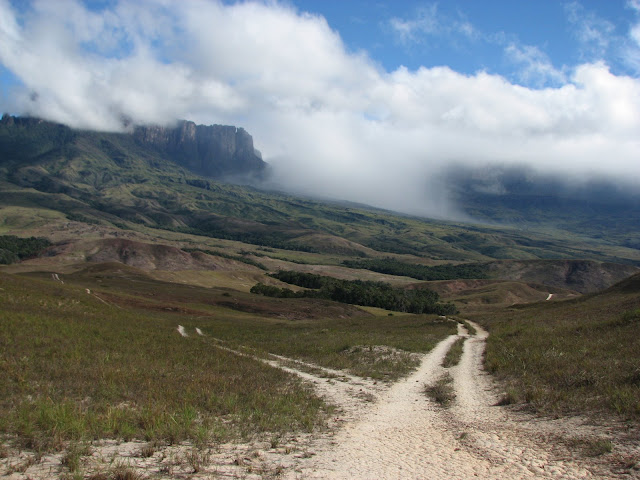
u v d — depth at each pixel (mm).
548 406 16047
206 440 12516
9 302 40594
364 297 143875
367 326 66250
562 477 9711
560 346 29281
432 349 39000
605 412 14250
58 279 113250
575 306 70062
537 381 20469
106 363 22906
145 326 47219
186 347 33719
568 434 12727
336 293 147500
